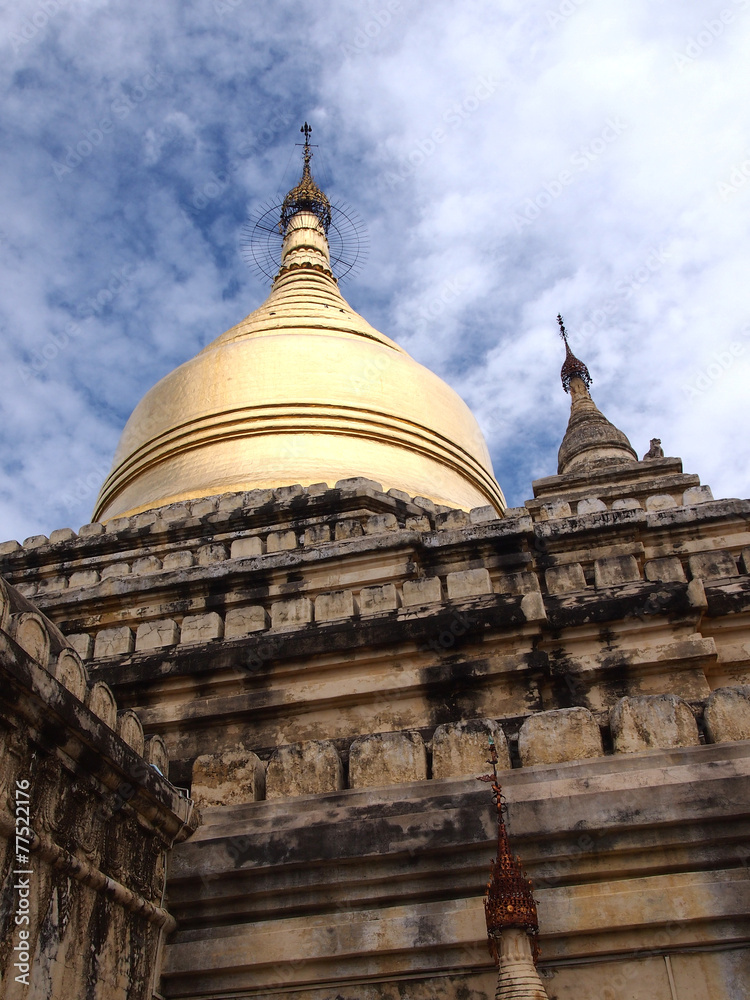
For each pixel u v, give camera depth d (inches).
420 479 1085.8
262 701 608.1
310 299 1408.7
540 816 449.4
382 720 594.2
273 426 1088.8
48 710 375.2
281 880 458.9
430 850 448.8
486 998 425.1
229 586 749.9
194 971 447.2
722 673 624.4
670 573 640.4
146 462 1135.0
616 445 1182.3
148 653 657.0
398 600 653.9
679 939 422.9
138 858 442.3
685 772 452.8
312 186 1664.6
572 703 595.8
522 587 666.8
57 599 766.5
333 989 439.5
